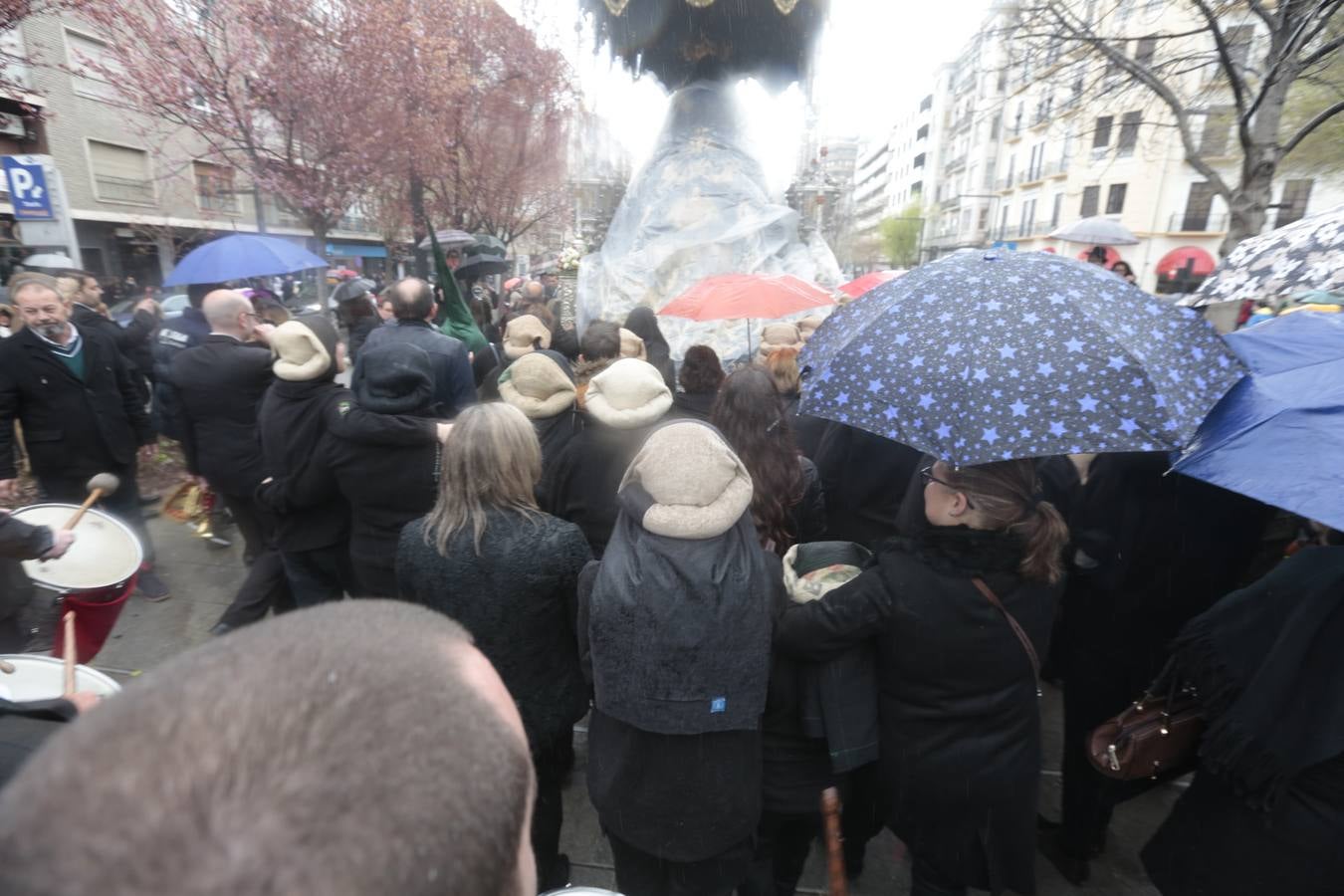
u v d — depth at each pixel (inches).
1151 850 70.8
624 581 61.7
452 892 17.5
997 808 66.6
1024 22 287.3
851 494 111.8
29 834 14.0
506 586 75.4
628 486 66.6
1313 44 261.7
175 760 15.4
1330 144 462.9
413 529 79.1
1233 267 101.9
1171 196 1181.1
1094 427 58.7
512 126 708.0
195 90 387.9
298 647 20.4
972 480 62.7
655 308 320.5
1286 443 60.4
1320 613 57.5
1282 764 57.8
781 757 74.4
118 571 96.1
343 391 113.1
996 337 63.6
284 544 120.6
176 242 885.2
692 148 352.5
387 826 16.3
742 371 95.1
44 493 154.9
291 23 386.6
